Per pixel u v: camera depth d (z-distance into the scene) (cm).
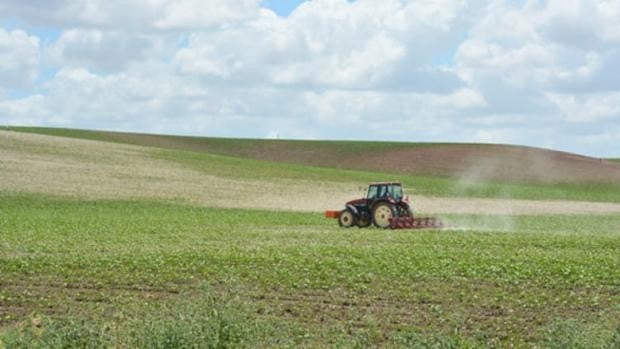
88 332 2253
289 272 3838
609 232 6888
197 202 9819
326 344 2497
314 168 14300
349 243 5438
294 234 6206
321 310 3008
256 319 2584
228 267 4019
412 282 3581
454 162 16500
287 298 3234
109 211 8712
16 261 4225
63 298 3244
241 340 2245
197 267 4025
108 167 11944
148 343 2189
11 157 11850
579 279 3594
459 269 3919
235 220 7912
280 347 2378
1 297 3244
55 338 2223
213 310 2275
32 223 7112
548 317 2880
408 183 12962
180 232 6462
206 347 2167
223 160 14125
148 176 11562
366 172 14400
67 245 5284
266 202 10075
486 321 2822
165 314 2539
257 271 3878
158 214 8525
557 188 13775
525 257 4462
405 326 2734
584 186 14162
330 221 7869
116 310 2988
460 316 2750
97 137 18062
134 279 3675
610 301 3147
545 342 2458
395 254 4575
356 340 2459
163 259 4325
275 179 12381
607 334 2144
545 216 9175
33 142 13450
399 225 6662
